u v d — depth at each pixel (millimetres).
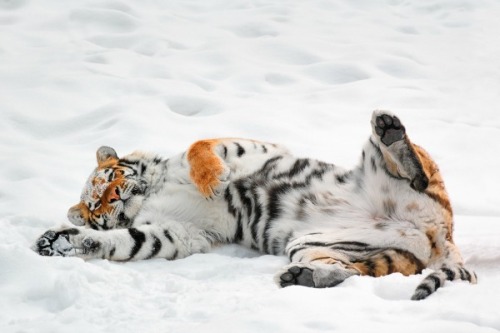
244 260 9406
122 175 10758
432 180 9414
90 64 19562
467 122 16516
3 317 7715
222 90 18312
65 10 23672
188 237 10172
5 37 21875
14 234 10062
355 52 20906
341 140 15266
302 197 10000
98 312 7598
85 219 10727
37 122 16125
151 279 8680
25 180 12594
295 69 19766
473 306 7090
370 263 8805
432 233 9219
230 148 10578
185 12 24891
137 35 21891
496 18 24250
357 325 6539
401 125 9062
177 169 10680
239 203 10297
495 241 10180
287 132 15383
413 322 6684
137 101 16859
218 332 6555
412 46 21828
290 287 7641
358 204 9672
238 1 25844
